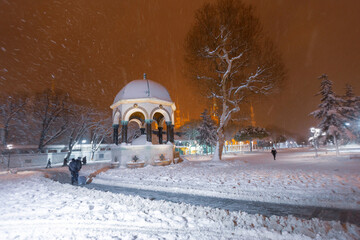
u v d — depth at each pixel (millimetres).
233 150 64875
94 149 42250
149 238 4113
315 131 25562
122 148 19375
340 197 6750
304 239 3955
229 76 23578
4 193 8984
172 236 4184
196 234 4281
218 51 22453
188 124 54344
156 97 21094
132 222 4992
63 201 7105
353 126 31203
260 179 10180
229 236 4188
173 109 24078
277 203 6855
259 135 59125
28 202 7152
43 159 35531
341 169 12812
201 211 5551
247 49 21906
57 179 14992
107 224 4941
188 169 16016
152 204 6395
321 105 25234
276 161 22109
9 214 5910
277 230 4320
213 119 45031
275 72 21594
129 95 20781
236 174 12258
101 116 41750
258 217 5098
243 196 7602
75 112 38781
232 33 21859
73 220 5258
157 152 20047
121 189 10062
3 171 25391
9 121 37125
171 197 8039
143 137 21547
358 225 4844
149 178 12133
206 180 10570
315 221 4730
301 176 10555
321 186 8078
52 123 39781
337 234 4039
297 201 6766
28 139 40219
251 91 22891
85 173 17125
